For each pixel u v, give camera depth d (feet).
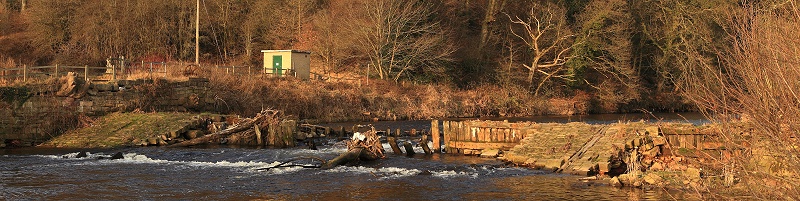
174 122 107.14
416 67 198.90
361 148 81.05
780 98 28.94
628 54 195.42
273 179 68.59
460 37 213.05
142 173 73.10
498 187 62.34
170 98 124.47
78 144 101.04
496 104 189.37
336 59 197.88
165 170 75.36
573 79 197.88
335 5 214.07
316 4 225.56
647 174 62.59
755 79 30.09
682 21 171.32
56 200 58.49
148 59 193.47
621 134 77.15
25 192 61.98
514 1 218.79
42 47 196.44
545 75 207.00
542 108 192.85
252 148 95.86
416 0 197.26
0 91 104.63
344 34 194.18
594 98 207.21
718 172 51.29
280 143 99.09
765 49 29.53
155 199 58.80
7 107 104.53
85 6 197.67
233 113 134.62
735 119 32.32
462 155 87.30
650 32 203.00
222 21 219.20
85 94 111.24
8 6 233.96
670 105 208.74
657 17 197.77
